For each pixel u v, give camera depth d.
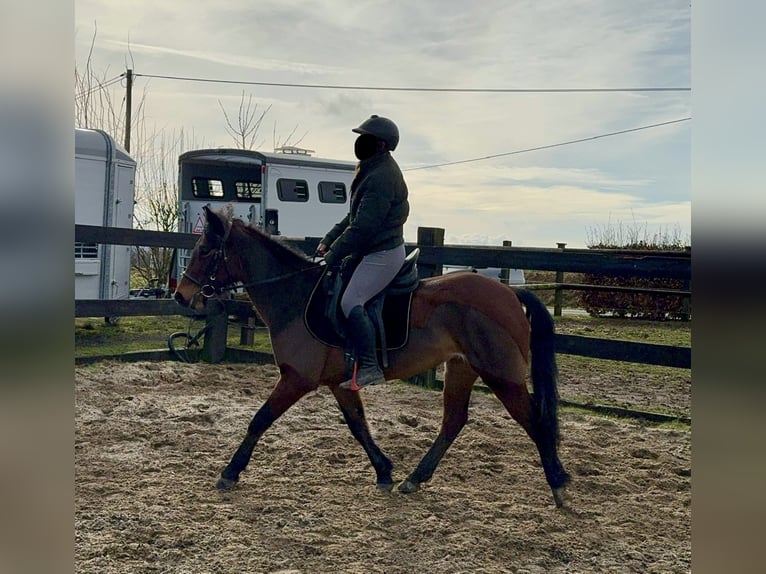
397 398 7.32
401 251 4.34
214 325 9.15
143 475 4.61
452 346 4.30
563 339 6.75
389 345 4.23
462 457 5.21
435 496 4.38
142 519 3.81
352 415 4.57
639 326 14.63
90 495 4.18
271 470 4.79
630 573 3.38
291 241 9.22
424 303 4.31
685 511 4.23
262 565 3.34
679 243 18.27
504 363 4.19
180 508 4.02
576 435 5.90
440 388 7.93
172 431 5.69
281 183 14.07
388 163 4.24
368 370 4.17
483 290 4.30
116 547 3.44
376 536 3.72
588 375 9.27
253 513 4.00
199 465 4.84
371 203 4.12
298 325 4.38
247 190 15.22
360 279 4.23
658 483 4.73
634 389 8.30
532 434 4.24
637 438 5.87
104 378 7.47
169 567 3.30
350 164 15.81
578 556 3.57
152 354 8.76
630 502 4.37
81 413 6.07
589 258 6.66
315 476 4.69
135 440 5.43
